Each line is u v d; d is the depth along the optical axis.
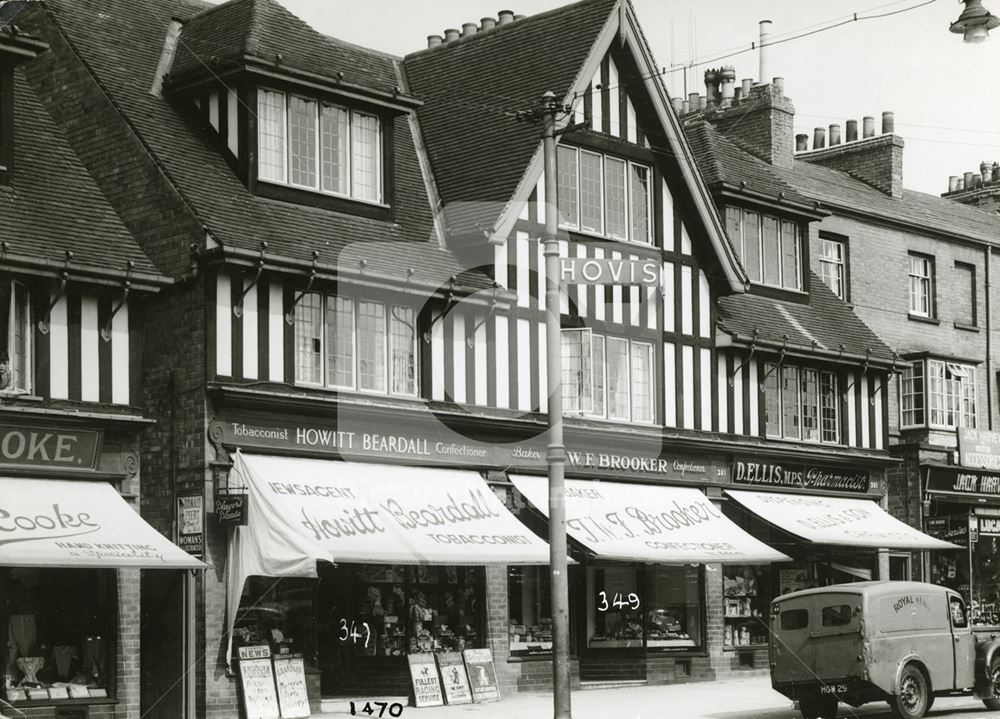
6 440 17.41
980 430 31.77
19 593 17.59
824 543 25.83
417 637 21.52
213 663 18.77
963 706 21.25
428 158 24.70
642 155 25.00
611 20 24.41
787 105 31.86
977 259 35.06
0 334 17.50
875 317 32.06
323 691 20.66
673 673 25.02
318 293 20.42
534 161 23.05
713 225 25.59
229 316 19.33
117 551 17.08
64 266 17.84
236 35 21.34
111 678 18.22
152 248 19.97
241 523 18.55
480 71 25.69
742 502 26.28
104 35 21.97
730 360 26.45
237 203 20.23
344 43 26.66
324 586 20.81
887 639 18.98
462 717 19.22
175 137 20.73
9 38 18.28
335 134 21.88
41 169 19.27
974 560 31.58
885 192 34.09
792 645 19.56
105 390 18.47
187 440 19.22
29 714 17.28
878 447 29.56
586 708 20.58
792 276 29.23
